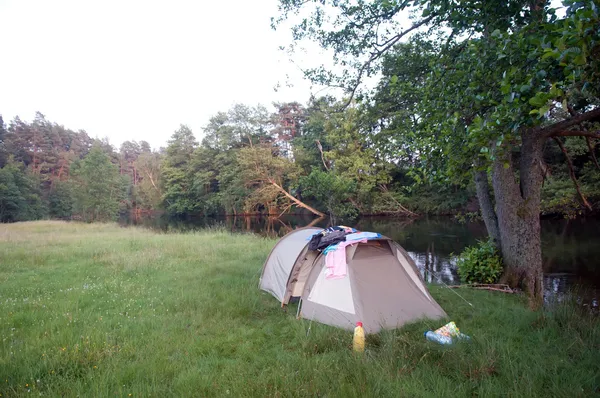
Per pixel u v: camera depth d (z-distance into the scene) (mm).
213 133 44250
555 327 4570
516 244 6918
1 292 6602
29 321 5051
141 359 3822
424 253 12906
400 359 3727
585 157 17391
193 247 12344
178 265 9289
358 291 5086
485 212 8133
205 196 44750
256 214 42656
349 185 27344
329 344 4297
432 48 8273
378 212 30844
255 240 14969
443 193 28688
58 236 16703
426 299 5484
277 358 3955
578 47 2576
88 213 32469
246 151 36219
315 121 31781
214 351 4113
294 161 37062
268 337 4676
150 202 52719
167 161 49312
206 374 3523
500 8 5059
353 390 3080
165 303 5977
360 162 26594
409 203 30125
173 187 46656
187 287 7035
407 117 8109
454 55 6949
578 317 4809
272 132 42781
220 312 5457
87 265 9266
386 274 5457
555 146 16781
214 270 8570
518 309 5453
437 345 4125
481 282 7531
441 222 25703
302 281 6152
